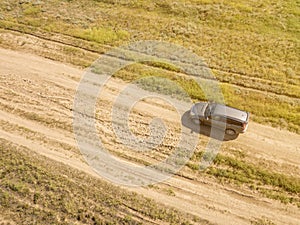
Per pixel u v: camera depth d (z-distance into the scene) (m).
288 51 25.81
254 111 21.16
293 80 23.33
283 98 22.03
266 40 26.97
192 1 31.56
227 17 29.53
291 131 20.09
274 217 16.39
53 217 16.17
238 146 19.28
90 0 32.00
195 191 17.34
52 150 19.14
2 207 16.53
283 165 18.45
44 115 21.11
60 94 22.41
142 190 17.30
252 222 16.22
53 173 17.89
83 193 17.08
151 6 30.94
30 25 28.64
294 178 17.83
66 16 29.67
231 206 16.80
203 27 28.53
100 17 29.62
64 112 21.23
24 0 31.75
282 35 27.59
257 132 20.03
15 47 26.38
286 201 16.95
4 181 17.47
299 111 21.22
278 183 17.62
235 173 18.08
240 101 21.75
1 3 31.28
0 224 15.86
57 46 26.41
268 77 23.56
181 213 16.45
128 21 29.08
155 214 16.34
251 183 17.67
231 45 26.50
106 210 16.48
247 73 23.86
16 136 19.94
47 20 29.23
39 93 22.52
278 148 19.25
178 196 17.11
